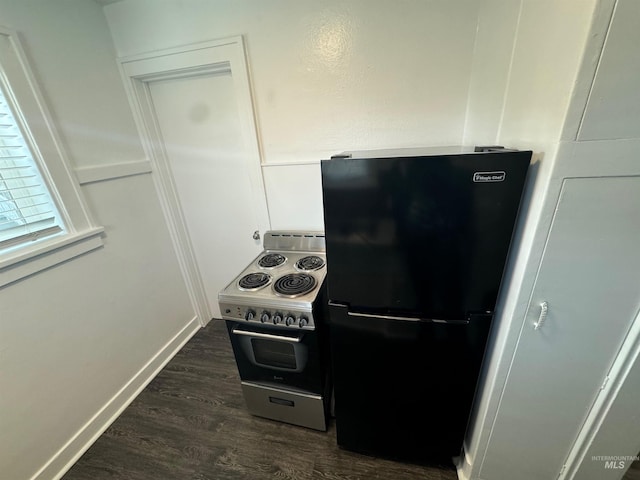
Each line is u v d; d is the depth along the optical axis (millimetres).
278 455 1420
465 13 1264
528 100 864
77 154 1519
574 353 909
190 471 1375
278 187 1806
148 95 1888
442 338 1072
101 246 1631
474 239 918
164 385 1898
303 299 1276
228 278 2377
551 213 769
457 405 1180
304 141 1655
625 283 793
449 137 1474
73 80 1489
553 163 719
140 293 1910
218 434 1545
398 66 1400
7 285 1208
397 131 1522
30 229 1335
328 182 957
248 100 1611
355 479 1299
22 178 1304
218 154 1950
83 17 1527
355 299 1105
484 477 1219
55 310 1396
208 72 1713
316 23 1402
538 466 1124
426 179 876
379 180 913
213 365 2062
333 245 1043
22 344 1269
